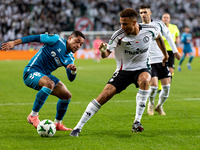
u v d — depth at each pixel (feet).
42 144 17.51
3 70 71.41
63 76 61.98
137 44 19.77
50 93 20.26
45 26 123.54
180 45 124.36
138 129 19.40
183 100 34.99
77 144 17.52
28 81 20.45
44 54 20.44
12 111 28.30
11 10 122.72
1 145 17.28
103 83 50.78
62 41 20.34
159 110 27.45
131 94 39.68
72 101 34.32
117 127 22.18
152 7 138.21
